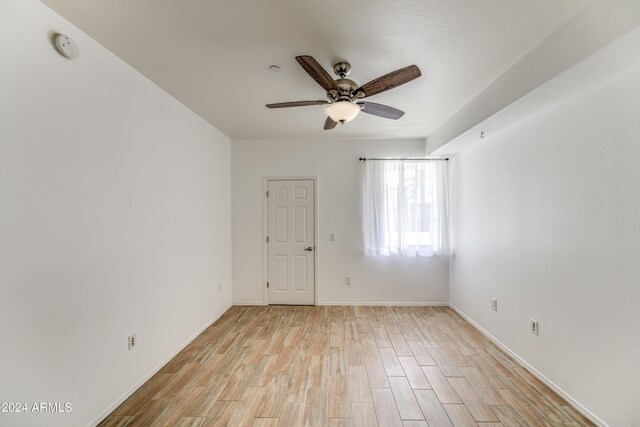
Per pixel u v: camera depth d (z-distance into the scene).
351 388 2.22
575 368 2.00
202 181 3.36
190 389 2.22
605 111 1.77
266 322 3.60
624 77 1.66
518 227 2.63
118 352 2.03
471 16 1.58
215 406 2.02
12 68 1.36
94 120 1.83
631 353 1.63
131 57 2.03
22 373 1.41
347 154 4.24
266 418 1.90
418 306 4.19
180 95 2.68
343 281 4.26
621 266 1.68
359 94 2.05
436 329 3.36
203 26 1.68
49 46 1.53
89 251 1.79
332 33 1.73
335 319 3.69
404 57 2.00
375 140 4.22
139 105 2.26
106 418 1.90
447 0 1.46
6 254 1.34
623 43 1.36
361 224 4.25
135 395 2.14
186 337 2.97
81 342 1.73
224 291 4.01
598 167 1.82
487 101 2.47
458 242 3.91
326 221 4.26
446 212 4.07
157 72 2.24
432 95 2.66
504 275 2.84
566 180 2.08
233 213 4.29
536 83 1.87
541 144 2.32
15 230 1.38
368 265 4.25
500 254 2.91
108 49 1.93
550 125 2.22
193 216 3.14
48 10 1.52
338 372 2.45
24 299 1.42
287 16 1.58
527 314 2.50
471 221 3.53
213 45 1.87
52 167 1.55
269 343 3.01
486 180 3.17
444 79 2.33
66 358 1.63
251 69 2.19
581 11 1.52
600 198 1.81
